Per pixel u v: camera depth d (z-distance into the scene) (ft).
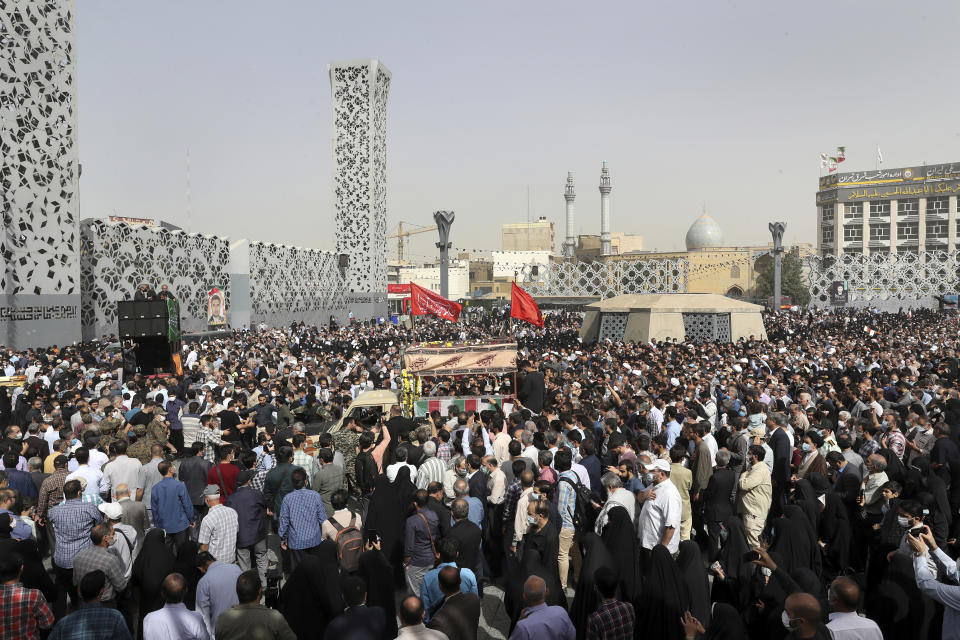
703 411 42.75
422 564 25.62
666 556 20.71
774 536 25.20
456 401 47.91
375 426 42.63
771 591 19.53
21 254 108.06
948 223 323.57
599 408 45.42
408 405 47.83
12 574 19.02
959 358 79.20
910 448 35.88
